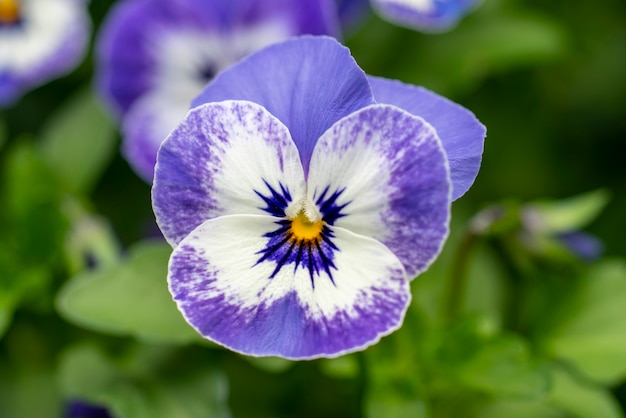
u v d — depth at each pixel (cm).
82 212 32
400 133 22
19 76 34
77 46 34
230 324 22
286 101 23
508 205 30
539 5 38
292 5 31
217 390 29
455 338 29
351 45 35
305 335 22
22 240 32
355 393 29
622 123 39
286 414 33
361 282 22
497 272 32
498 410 32
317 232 23
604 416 29
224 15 32
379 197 22
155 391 29
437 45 35
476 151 23
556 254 31
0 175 38
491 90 38
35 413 32
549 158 39
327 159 22
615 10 39
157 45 32
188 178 22
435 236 22
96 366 30
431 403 30
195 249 22
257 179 22
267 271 23
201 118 22
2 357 32
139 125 32
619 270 31
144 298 28
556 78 39
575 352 30
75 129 34
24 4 35
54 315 32
